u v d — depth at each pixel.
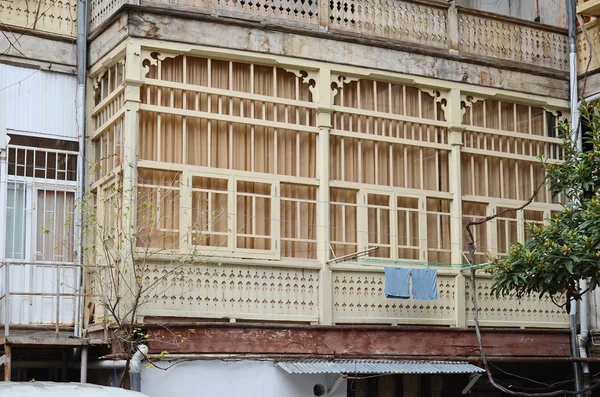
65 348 14.45
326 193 15.75
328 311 15.48
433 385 17.75
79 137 15.93
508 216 17.53
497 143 17.64
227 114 15.35
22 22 15.85
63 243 15.58
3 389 9.07
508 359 16.41
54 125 15.90
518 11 20.78
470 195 17.16
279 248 15.32
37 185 15.66
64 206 15.82
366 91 16.47
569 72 18.39
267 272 15.20
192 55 15.16
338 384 14.97
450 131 17.02
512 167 17.75
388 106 16.62
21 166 15.60
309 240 15.66
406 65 16.67
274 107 15.71
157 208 14.14
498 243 17.38
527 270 13.52
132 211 14.26
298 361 14.78
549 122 18.33
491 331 16.69
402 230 16.52
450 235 16.91
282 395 14.63
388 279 15.91
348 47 16.20
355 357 15.24
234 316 14.81
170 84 14.91
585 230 13.44
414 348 15.91
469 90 17.22
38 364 14.98
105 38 15.58
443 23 17.20
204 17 15.11
